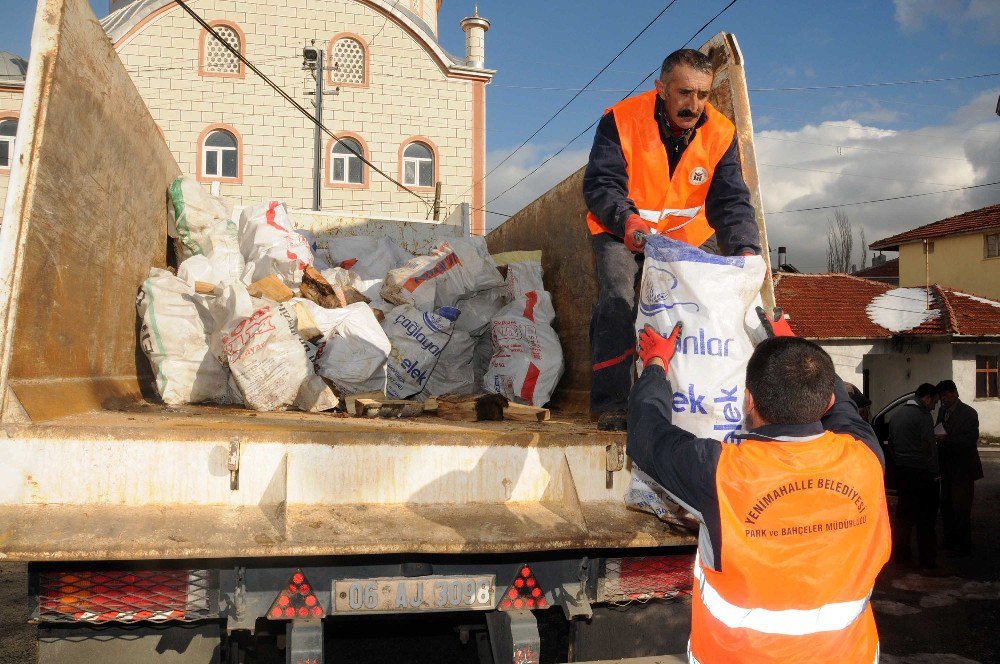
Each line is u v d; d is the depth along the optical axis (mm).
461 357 5156
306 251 4805
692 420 2588
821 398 1994
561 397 5051
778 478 1909
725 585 1940
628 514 2676
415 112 27141
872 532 1953
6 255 2418
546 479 2664
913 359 24594
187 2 25578
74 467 2309
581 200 4832
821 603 1896
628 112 3439
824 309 25625
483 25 27672
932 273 31297
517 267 5285
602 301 3455
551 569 2635
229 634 2551
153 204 4312
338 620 2920
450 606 2479
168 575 2361
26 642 4465
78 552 2074
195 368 3885
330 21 26500
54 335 2762
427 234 6977
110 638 2398
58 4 2652
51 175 2668
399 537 2293
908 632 5539
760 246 3361
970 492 8109
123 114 3570
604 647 2799
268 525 2275
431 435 2557
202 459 2383
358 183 26750
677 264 2686
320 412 3643
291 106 26219
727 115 3607
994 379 24141
